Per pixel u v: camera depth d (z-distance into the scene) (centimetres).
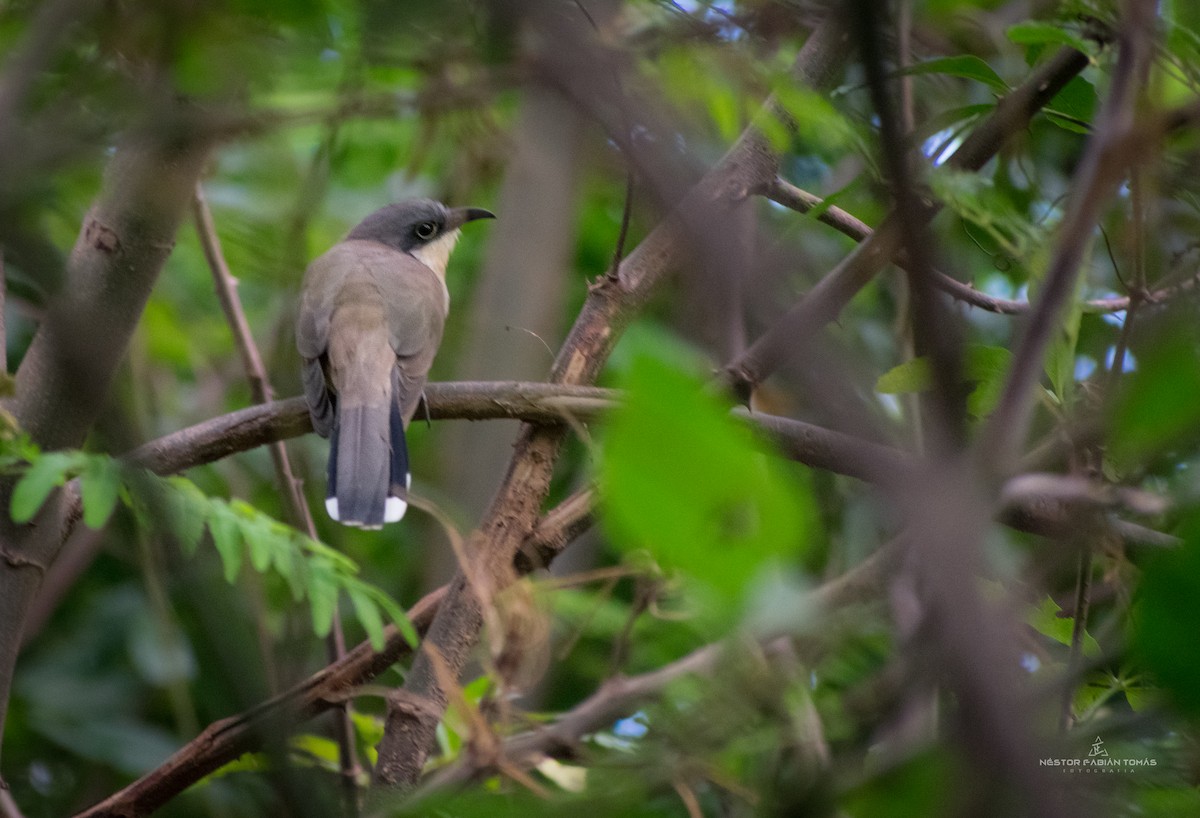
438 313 1038
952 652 296
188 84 559
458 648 691
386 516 898
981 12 1035
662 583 726
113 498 583
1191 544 296
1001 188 884
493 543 709
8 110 500
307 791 537
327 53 632
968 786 305
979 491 317
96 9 538
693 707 514
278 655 931
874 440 418
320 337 984
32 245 575
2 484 724
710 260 470
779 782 429
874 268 649
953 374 313
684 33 635
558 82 502
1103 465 553
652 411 278
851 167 1010
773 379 919
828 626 566
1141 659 316
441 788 552
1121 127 427
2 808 802
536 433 737
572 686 1012
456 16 543
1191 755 411
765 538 292
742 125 820
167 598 913
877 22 313
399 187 1360
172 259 1245
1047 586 583
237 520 624
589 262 1289
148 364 1139
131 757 1115
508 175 1074
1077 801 368
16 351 1155
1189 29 643
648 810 413
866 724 425
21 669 1160
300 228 992
